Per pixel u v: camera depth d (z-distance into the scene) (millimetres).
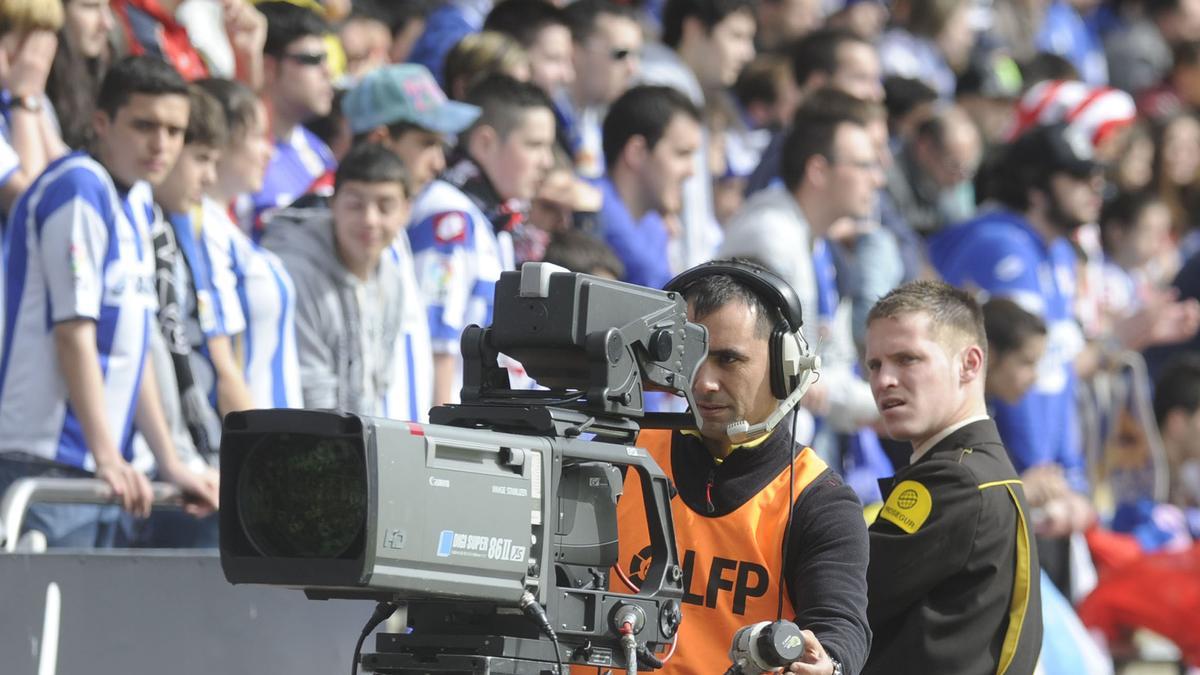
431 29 28547
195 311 17953
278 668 14383
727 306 11016
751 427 10930
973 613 12867
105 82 17422
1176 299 32125
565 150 24969
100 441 16625
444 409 10094
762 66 30375
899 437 13758
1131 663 22859
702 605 11047
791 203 23172
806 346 11289
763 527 11039
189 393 17828
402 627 16594
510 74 23719
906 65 36875
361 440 8883
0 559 14266
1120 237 32875
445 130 20906
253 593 14398
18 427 16891
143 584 14305
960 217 31000
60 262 16812
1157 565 22969
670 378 10250
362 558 8844
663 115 23781
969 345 13703
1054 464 24188
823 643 10344
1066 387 25062
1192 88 42656
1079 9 46969
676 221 26344
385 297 19203
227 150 19031
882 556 12883
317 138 23578
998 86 35719
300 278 18828
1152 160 36469
